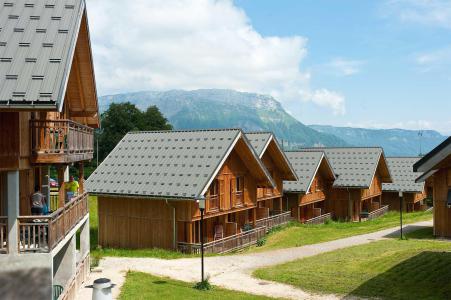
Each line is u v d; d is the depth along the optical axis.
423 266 21.20
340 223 43.50
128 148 33.12
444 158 16.91
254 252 29.52
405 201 56.12
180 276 22.33
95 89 21.25
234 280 21.53
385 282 19.92
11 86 12.30
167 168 29.73
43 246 14.36
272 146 37.62
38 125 15.53
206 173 27.95
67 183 23.20
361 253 25.38
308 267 23.22
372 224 40.78
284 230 37.16
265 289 19.95
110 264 24.95
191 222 28.25
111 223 31.41
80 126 18.05
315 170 42.84
